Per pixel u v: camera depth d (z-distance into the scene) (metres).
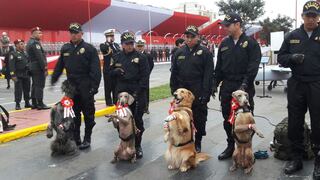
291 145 6.00
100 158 6.76
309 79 5.42
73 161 6.61
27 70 11.41
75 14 37.47
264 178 5.60
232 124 5.77
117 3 40.72
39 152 7.20
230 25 6.16
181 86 6.66
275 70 14.40
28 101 11.70
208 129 8.83
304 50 5.41
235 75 6.25
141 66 6.69
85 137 7.45
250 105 6.23
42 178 5.82
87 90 7.19
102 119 10.18
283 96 14.30
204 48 6.54
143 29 48.59
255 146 7.25
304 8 5.32
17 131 8.31
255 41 6.16
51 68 28.77
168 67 35.56
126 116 6.21
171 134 5.85
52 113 6.88
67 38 35.59
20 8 32.97
